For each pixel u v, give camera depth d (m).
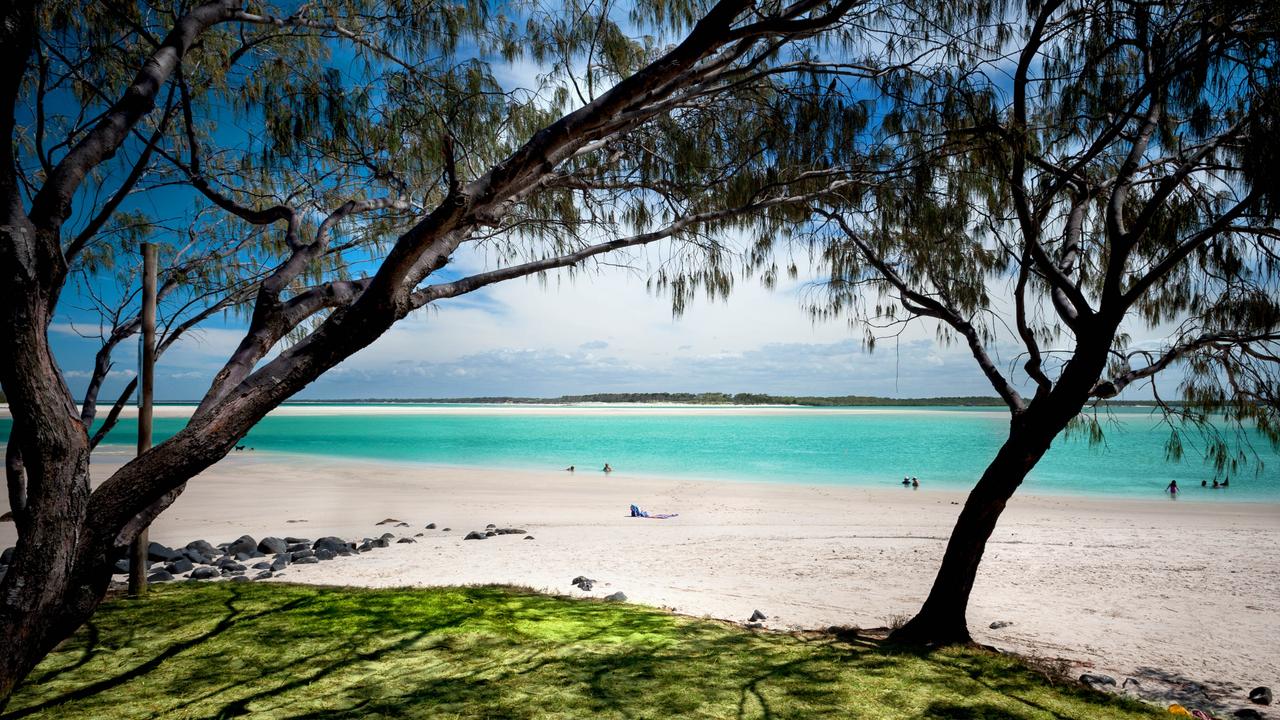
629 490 21.30
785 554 11.03
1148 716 4.32
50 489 2.24
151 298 4.79
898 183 4.96
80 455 2.33
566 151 3.58
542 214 5.31
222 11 3.02
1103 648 6.73
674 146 4.77
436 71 4.30
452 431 67.62
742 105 4.75
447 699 4.17
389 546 11.41
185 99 3.67
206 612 6.11
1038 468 32.53
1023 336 5.32
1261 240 4.76
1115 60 4.38
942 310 6.08
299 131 4.37
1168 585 9.45
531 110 4.71
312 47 4.57
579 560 10.27
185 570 8.75
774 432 67.69
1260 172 3.50
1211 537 13.49
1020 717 4.14
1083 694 4.66
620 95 2.78
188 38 2.87
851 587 8.86
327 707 4.04
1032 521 15.77
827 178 5.19
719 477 26.20
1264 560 11.18
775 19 2.75
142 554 6.82
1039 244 5.14
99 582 2.34
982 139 4.48
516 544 11.71
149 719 3.85
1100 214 5.96
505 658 4.96
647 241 4.21
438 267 3.04
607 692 4.32
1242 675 6.06
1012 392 5.77
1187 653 6.63
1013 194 4.98
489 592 7.07
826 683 4.59
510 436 58.84
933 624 5.82
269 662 4.83
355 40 4.10
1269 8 3.36
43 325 2.29
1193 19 3.70
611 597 7.35
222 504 16.81
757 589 8.63
